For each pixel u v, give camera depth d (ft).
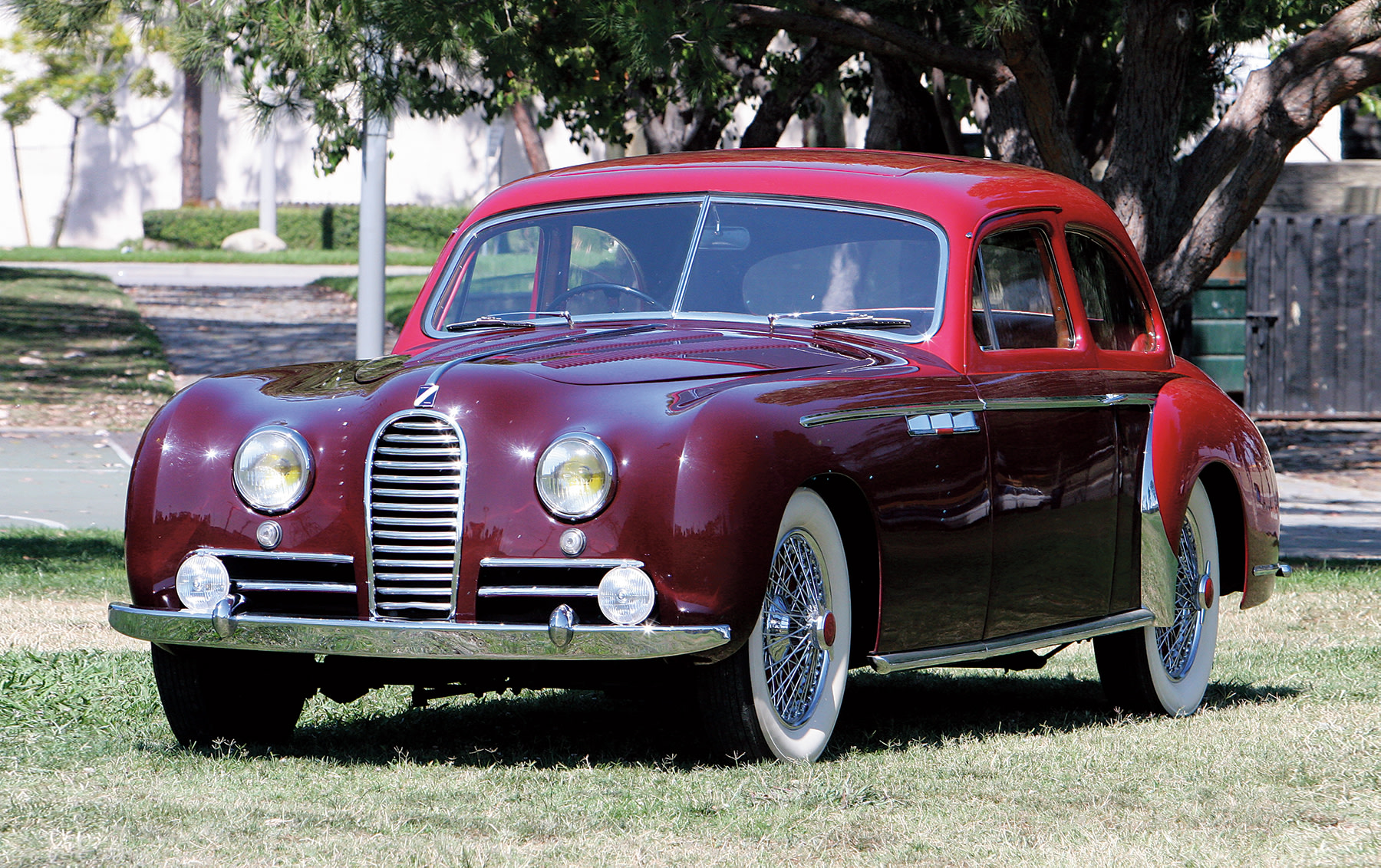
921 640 29.22
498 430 26.27
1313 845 22.18
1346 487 96.89
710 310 31.71
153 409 114.73
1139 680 35.09
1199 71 90.02
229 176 331.36
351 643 25.98
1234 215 67.82
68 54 273.13
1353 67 66.03
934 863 21.22
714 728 26.86
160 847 21.47
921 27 79.10
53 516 73.36
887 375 29.17
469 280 34.09
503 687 29.04
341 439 26.99
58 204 324.80
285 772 26.94
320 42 64.69
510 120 321.93
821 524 27.94
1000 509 30.32
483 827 22.88
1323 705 34.42
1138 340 37.50
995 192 33.40
